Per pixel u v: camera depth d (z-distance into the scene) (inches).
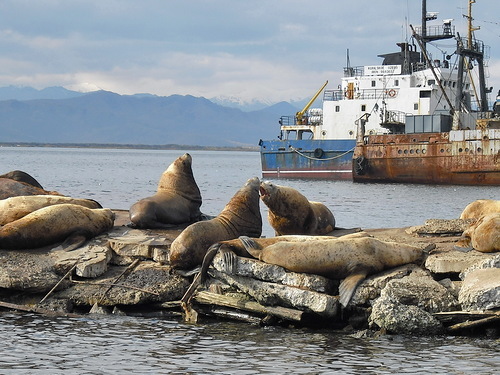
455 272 770.8
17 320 753.6
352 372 581.9
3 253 874.1
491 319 682.2
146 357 623.5
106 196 2432.3
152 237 931.3
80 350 641.6
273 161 3511.3
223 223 899.4
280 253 772.6
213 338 692.1
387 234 965.8
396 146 2989.7
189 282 828.6
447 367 593.6
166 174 1070.4
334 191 2691.9
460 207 2111.2
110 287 817.5
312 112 3727.9
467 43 3243.1
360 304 733.3
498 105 3102.9
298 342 677.9
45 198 1005.2
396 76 3280.0
